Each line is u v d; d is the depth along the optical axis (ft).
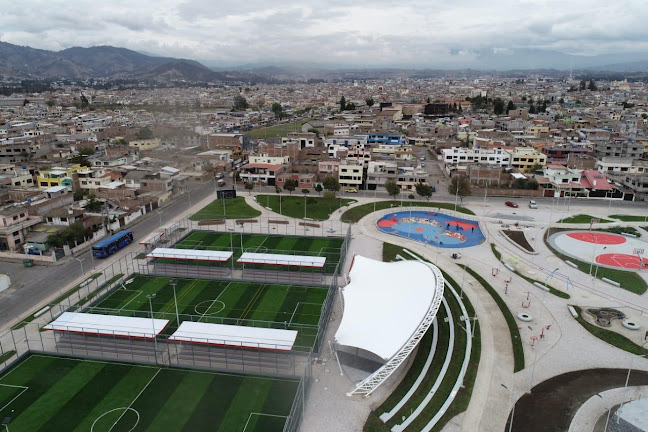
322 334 241.14
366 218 449.89
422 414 184.96
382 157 643.86
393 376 211.00
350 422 180.55
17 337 239.30
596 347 235.20
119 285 298.76
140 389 199.82
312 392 198.49
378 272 268.21
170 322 253.24
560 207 486.79
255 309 269.64
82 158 589.73
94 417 182.70
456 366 216.95
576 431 176.14
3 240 347.97
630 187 527.81
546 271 328.90
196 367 214.07
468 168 567.18
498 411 188.03
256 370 212.64
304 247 368.48
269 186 572.92
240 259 316.40
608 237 398.21
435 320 258.78
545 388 202.59
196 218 442.09
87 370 213.25
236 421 180.55
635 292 296.10
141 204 453.17
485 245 382.42
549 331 249.96
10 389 199.82
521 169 609.83
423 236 406.21
